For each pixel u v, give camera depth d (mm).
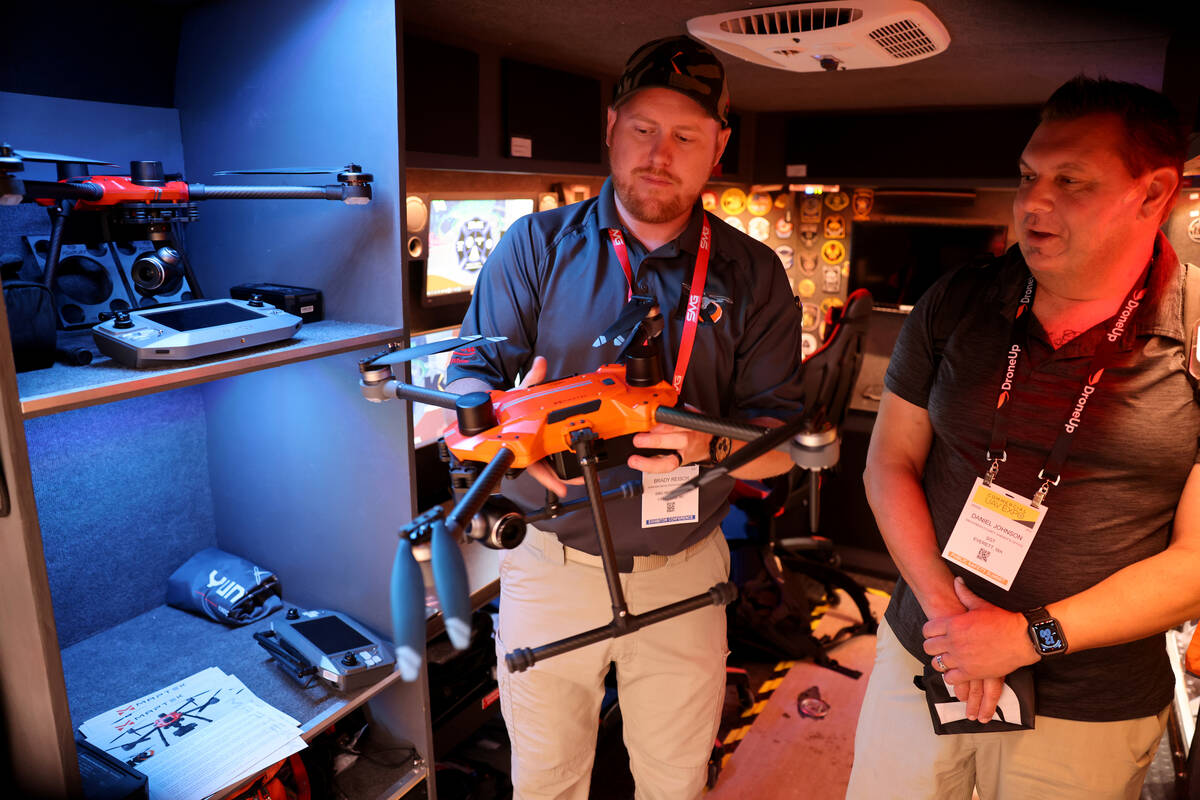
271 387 1704
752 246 1438
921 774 1316
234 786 1302
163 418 1780
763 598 2713
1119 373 1104
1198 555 1062
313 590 1799
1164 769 1976
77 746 1309
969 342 1236
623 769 2180
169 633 1731
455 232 2117
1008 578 1176
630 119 1247
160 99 1668
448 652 1967
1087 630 1083
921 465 1357
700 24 1674
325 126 1496
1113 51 1853
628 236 1370
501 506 884
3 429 981
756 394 1462
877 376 3594
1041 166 1085
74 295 1426
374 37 1384
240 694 1524
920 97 2811
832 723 2381
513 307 1411
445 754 2014
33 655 1069
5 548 1039
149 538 1800
